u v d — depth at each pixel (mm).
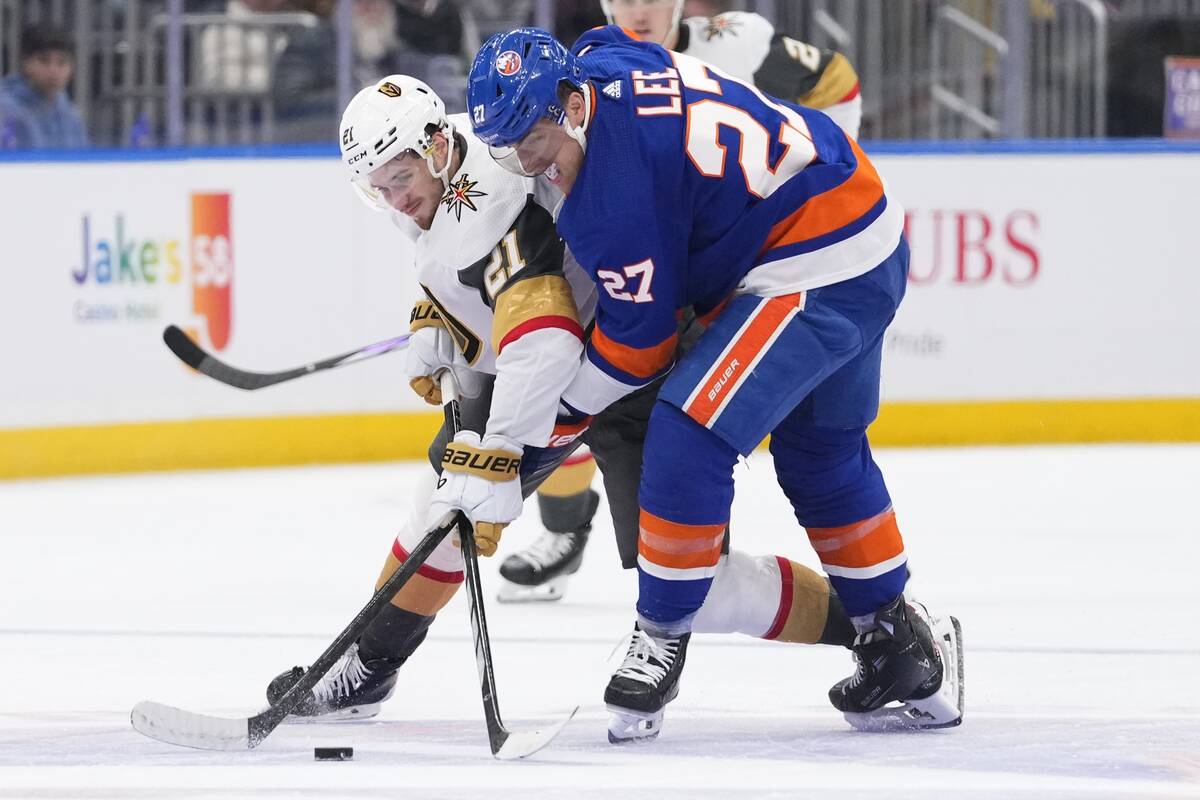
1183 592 13719
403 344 11805
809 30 23344
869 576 8953
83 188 20312
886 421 22312
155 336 20797
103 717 9680
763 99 8477
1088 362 22625
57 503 18750
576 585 14383
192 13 23031
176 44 22953
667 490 8367
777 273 8273
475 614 8586
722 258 8312
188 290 20875
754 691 10328
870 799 7598
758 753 8594
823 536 9023
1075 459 21297
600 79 8094
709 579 8609
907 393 22328
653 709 8703
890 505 9055
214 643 12109
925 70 23703
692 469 8328
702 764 8336
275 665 11359
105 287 20516
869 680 9016
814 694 10234
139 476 20641
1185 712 9641
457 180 8445
